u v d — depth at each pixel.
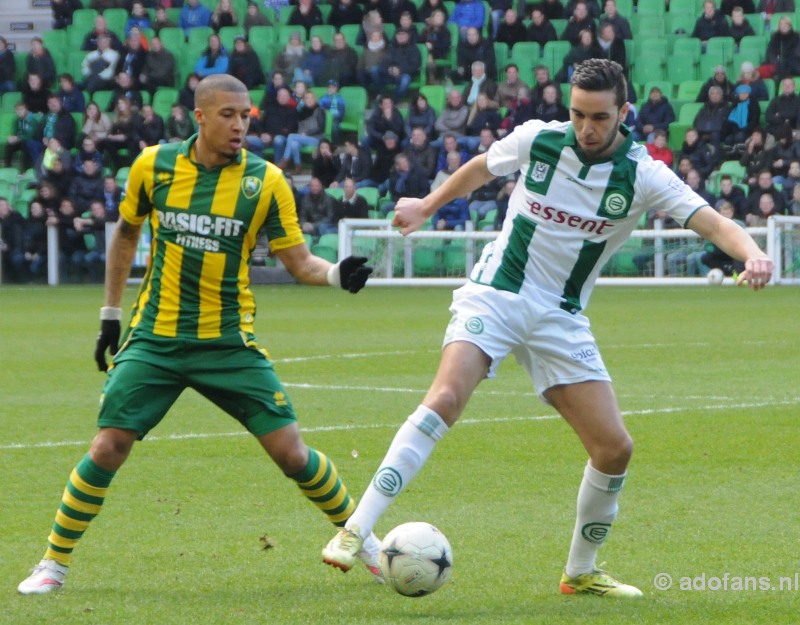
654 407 25.03
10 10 85.62
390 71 72.12
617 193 12.62
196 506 16.69
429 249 64.00
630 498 17.06
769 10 73.62
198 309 12.93
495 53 71.94
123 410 12.82
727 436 21.72
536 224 12.84
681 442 21.20
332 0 76.44
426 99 69.25
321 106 70.81
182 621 11.46
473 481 18.27
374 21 73.00
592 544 12.64
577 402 12.73
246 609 11.92
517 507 16.59
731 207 60.78
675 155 68.19
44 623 11.39
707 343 36.88
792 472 18.72
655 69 72.38
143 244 63.62
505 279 12.91
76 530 12.80
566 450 20.58
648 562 13.84
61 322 44.78
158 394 13.01
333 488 13.36
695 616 11.75
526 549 14.44
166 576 13.29
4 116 75.12
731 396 26.42
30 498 17.16
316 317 46.75
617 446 12.53
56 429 22.94
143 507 16.62
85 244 67.06
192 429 22.73
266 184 13.02
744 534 14.99
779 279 61.56
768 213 61.72
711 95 65.81
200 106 12.75
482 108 66.88
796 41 68.44
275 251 13.27
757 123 65.88
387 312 48.97
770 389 27.41
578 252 12.84
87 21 80.25
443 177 65.31
